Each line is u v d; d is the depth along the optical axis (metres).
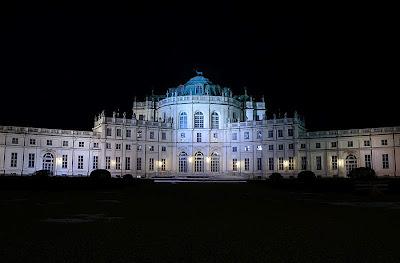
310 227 20.70
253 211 28.89
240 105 151.88
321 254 14.12
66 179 66.50
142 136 137.12
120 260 13.12
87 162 130.00
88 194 48.88
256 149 135.38
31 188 60.22
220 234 18.38
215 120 142.88
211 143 140.88
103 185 65.00
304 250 14.80
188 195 47.81
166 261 13.02
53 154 126.00
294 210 29.69
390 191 51.75
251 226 21.02
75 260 13.06
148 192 54.06
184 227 20.59
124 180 74.12
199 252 14.43
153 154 138.50
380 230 19.70
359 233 18.73
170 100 144.12
